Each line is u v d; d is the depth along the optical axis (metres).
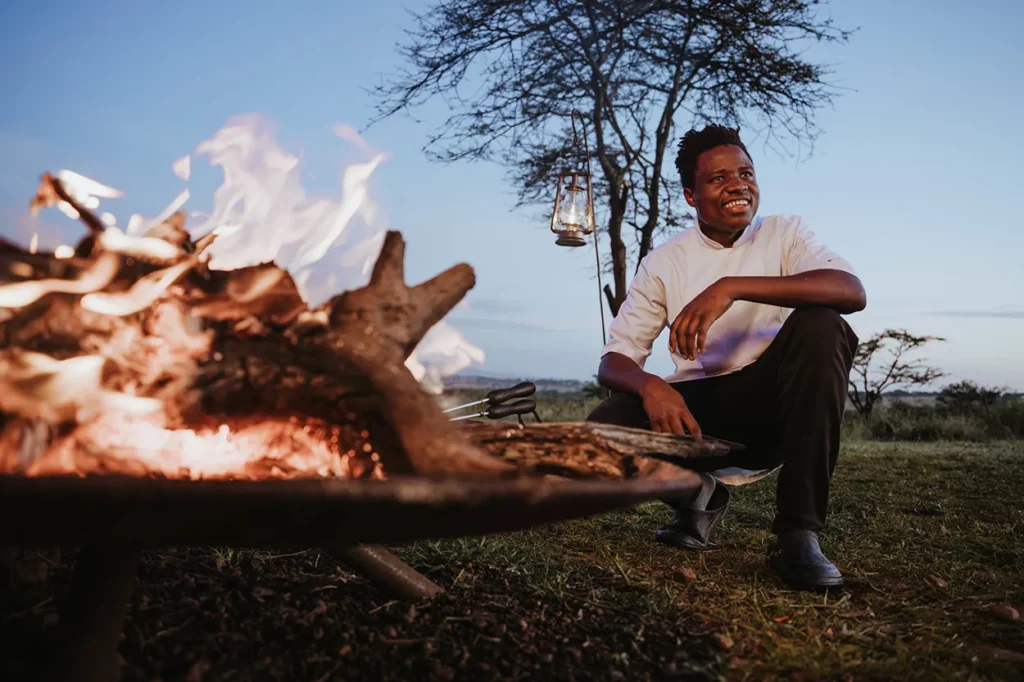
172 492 0.87
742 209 2.88
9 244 1.50
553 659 1.70
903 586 2.43
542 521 1.15
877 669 1.75
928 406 14.92
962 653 1.88
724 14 9.99
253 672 1.43
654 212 10.39
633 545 2.99
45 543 0.97
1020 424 13.18
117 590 1.30
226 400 1.44
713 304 2.41
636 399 2.79
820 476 2.46
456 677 1.55
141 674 1.34
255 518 0.92
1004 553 2.86
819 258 2.69
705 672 1.66
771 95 10.33
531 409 2.45
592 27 9.94
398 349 1.45
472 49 10.47
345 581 2.05
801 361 2.46
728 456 2.96
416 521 1.00
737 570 2.62
